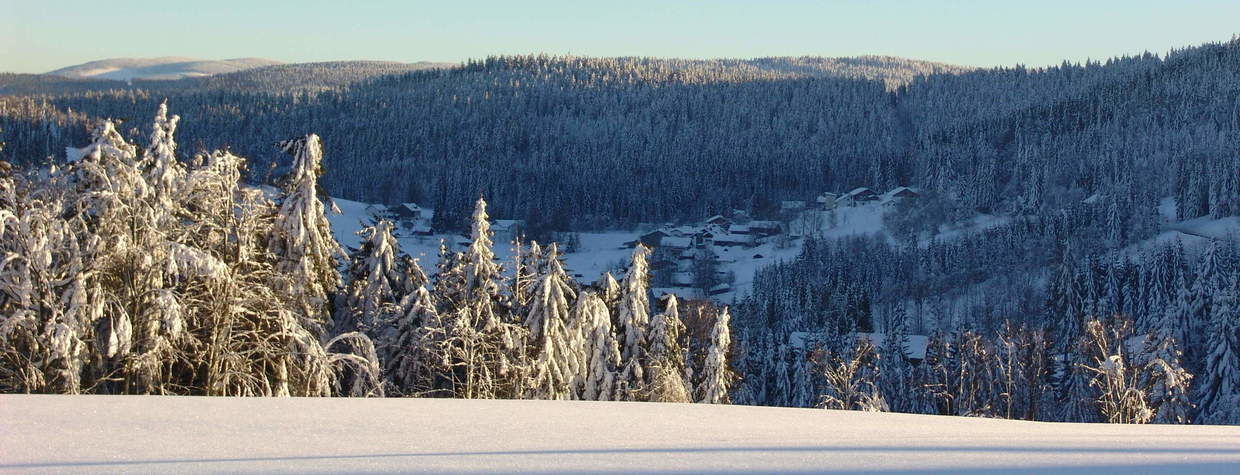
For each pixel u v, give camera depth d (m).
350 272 28.64
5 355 20.05
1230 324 65.56
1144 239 154.62
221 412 11.11
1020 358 59.06
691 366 39.22
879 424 12.28
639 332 32.91
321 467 7.57
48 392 19.84
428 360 27.34
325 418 10.91
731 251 197.75
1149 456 8.51
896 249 162.12
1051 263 144.00
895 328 84.12
